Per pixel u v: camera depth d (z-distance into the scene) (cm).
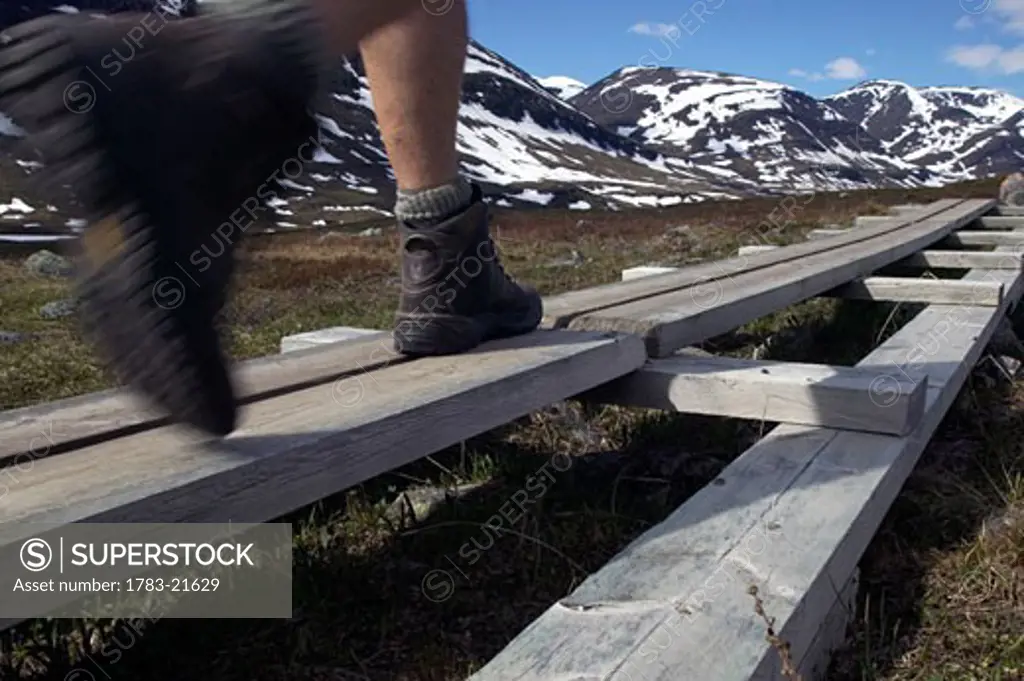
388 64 191
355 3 108
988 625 200
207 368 123
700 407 273
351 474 177
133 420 176
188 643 199
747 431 323
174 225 110
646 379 282
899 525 251
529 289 283
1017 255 579
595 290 376
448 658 195
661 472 298
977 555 227
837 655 183
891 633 198
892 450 231
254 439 168
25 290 880
